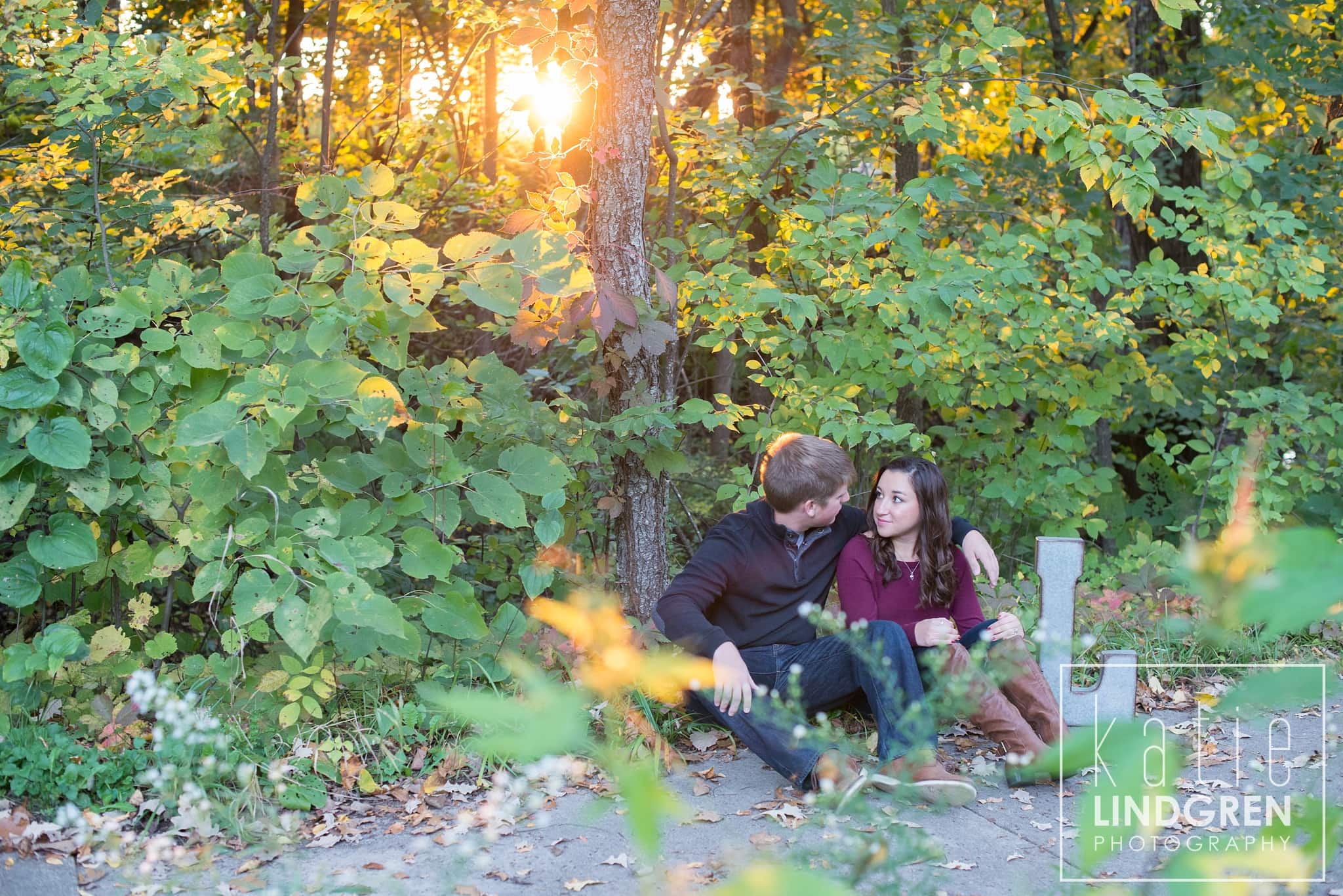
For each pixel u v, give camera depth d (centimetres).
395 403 363
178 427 341
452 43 710
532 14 427
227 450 340
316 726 355
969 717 346
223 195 638
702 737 370
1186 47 776
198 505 361
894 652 311
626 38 409
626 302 402
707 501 607
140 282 429
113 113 402
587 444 415
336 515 357
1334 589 62
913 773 287
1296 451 602
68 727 350
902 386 552
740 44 745
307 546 340
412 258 372
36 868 271
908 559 352
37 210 467
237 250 371
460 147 705
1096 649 446
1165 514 669
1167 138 457
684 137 549
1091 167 450
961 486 595
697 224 555
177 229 503
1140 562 506
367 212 380
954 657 321
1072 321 535
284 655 355
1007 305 507
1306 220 676
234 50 559
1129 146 454
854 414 475
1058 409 582
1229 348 555
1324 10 698
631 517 435
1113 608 470
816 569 355
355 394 356
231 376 367
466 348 711
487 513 377
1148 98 448
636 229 422
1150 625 466
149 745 333
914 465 351
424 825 305
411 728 352
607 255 417
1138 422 750
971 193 662
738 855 201
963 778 296
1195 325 609
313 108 834
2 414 336
